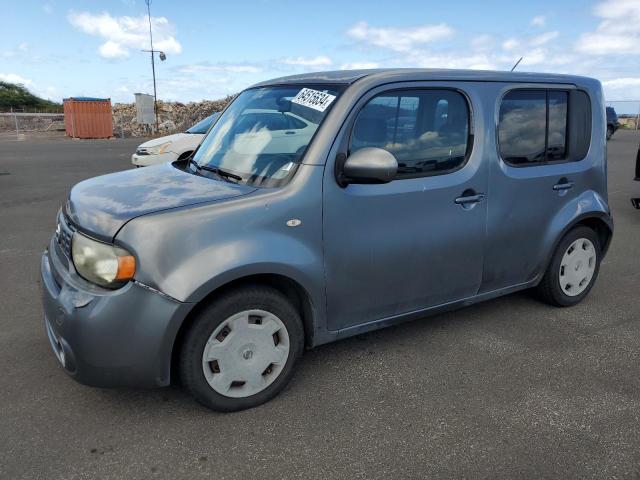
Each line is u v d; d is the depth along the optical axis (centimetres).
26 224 753
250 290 291
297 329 314
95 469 256
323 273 312
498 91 378
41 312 436
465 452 271
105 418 296
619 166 1518
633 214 866
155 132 3484
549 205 413
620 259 608
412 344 388
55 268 302
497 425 293
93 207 294
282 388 317
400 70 346
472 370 352
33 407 305
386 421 296
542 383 337
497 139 377
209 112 3931
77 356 271
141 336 267
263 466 260
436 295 369
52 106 7600
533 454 270
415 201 340
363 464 262
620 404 314
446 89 354
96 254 272
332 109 317
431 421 296
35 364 352
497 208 381
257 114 363
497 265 393
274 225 293
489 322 427
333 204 310
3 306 447
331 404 312
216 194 298
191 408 306
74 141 2727
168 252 267
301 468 259
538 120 403
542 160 409
